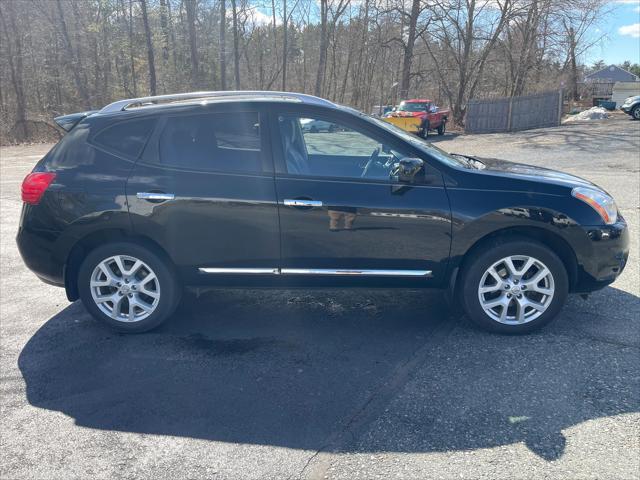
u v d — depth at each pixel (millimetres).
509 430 2811
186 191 3855
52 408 3182
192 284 4078
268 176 3861
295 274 3943
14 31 29750
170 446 2795
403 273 3889
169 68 34094
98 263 4016
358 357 3686
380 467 2572
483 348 3736
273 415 3037
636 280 4906
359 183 3822
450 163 3914
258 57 40562
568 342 3768
